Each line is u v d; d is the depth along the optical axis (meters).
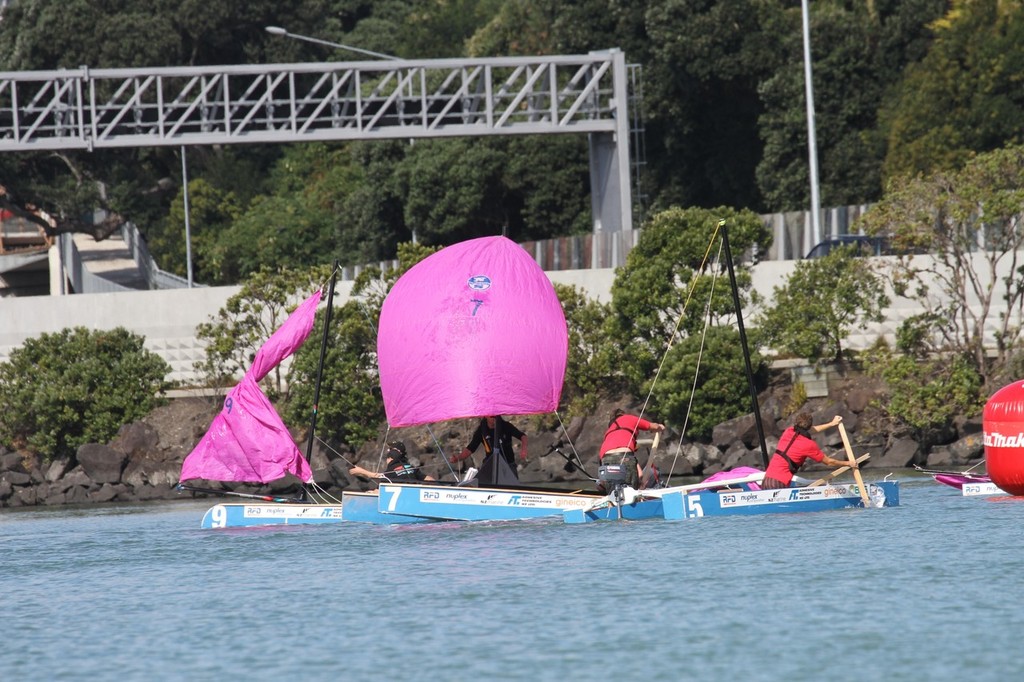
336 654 61.44
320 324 169.25
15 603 78.00
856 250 165.00
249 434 113.69
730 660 58.06
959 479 113.44
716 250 164.00
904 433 150.00
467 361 111.50
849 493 103.31
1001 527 89.94
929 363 150.50
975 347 149.50
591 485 146.88
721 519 100.44
